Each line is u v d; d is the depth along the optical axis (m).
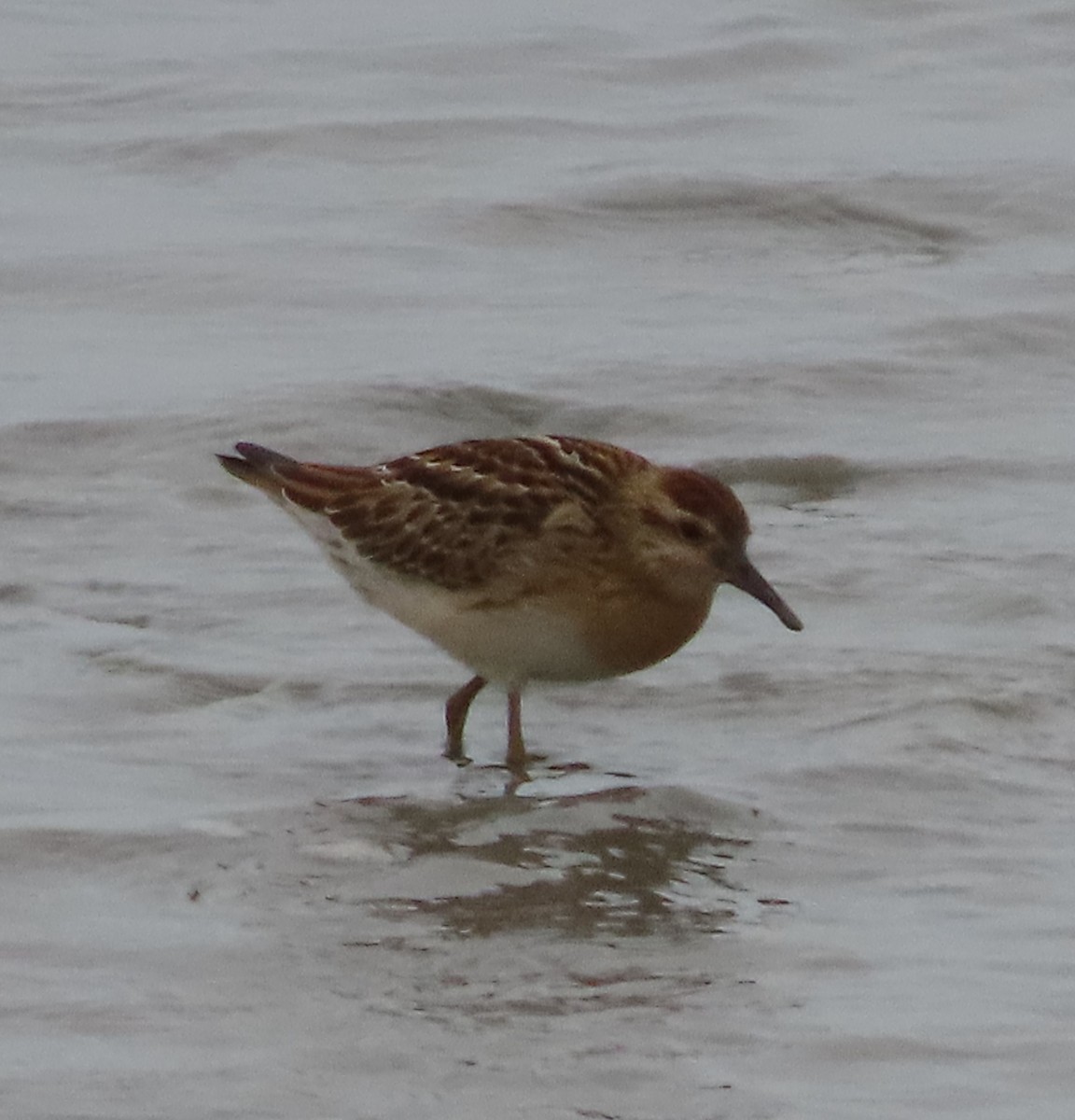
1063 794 12.30
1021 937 10.77
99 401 17.92
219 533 15.91
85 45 28.17
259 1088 9.50
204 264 20.98
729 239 21.72
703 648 14.24
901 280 20.59
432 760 13.04
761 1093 9.47
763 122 24.91
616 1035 9.95
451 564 13.30
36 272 20.84
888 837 11.91
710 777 12.67
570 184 22.81
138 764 12.72
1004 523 15.93
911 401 18.09
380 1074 9.62
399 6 29.69
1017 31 28.19
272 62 27.25
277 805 12.30
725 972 10.52
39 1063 9.66
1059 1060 9.68
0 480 16.66
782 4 29.14
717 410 17.88
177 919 11.01
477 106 25.38
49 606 14.73
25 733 13.02
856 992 10.28
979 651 13.96
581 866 11.63
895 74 26.72
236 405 17.73
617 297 20.34
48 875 11.41
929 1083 9.53
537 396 18.06
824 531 15.84
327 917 11.05
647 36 28.02
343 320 19.80
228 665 13.98
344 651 14.30
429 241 21.64
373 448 17.30
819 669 13.84
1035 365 18.78
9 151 24.34
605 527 13.15
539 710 13.71
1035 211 22.12
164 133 24.66
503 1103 9.40
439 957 10.67
